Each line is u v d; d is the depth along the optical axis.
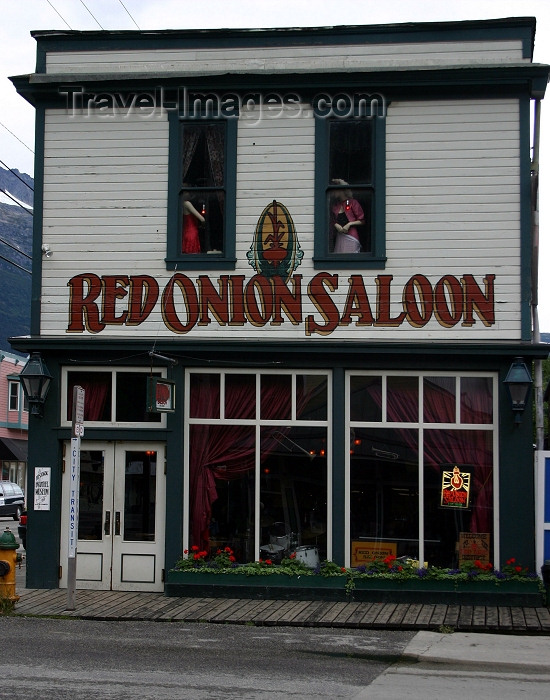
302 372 14.29
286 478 14.15
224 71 14.45
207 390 14.46
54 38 15.16
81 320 14.69
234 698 7.89
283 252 14.37
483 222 14.07
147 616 12.35
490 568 13.58
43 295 14.80
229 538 14.17
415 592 13.41
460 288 14.03
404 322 14.07
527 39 14.25
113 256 14.73
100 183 14.83
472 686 8.69
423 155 14.23
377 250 14.16
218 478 14.30
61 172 14.91
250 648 10.41
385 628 11.84
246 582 13.79
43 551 14.59
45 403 14.71
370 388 14.12
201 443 14.38
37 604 13.12
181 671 9.02
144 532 14.44
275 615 12.45
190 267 14.54
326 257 14.27
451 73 14.03
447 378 13.98
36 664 9.20
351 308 14.17
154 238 14.67
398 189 14.25
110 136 14.86
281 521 14.09
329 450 14.07
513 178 14.09
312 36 14.66
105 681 8.47
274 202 14.45
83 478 14.66
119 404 14.62
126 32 15.00
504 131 14.14
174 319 14.52
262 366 14.27
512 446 13.67
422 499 13.84
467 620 12.13
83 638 10.83
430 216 14.15
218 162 14.68
